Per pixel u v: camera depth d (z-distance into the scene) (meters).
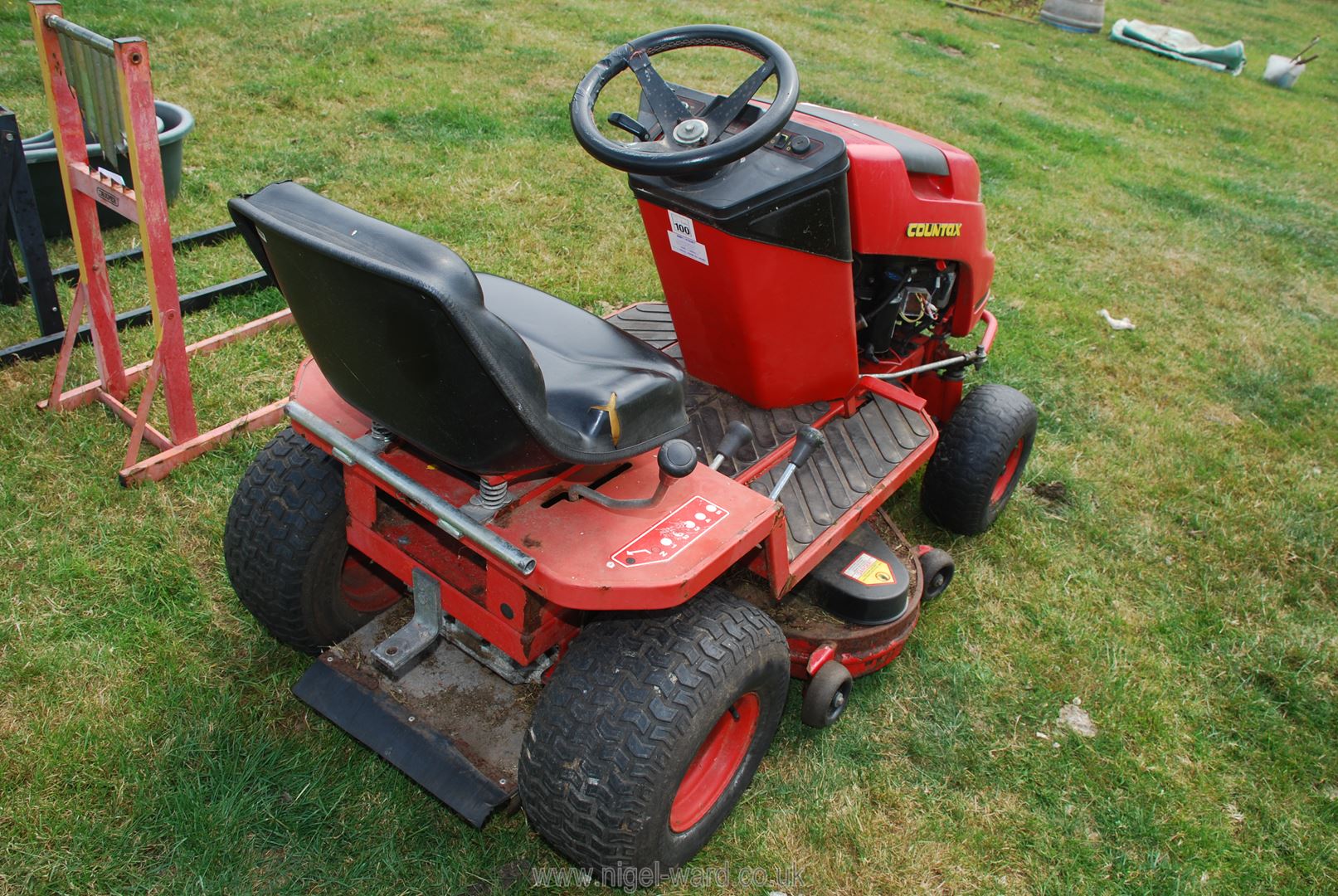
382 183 5.11
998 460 3.13
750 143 2.13
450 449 1.80
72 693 2.41
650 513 1.98
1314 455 4.24
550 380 1.92
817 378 2.82
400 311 1.56
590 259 4.69
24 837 2.09
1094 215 6.55
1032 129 8.12
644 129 2.55
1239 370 4.83
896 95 8.23
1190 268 5.96
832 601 2.61
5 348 3.57
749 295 2.53
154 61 6.27
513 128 6.07
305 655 2.59
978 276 3.27
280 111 5.84
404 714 2.21
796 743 2.55
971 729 2.68
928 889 2.24
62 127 3.00
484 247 4.65
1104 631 3.10
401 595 2.69
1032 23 12.48
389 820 2.22
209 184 4.88
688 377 2.96
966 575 3.24
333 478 2.33
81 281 3.20
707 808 2.21
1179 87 10.68
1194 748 2.73
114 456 3.18
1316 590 3.41
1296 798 2.62
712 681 1.95
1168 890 2.32
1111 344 4.90
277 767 2.30
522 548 1.86
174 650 2.55
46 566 2.73
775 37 9.26
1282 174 8.33
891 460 2.79
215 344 3.75
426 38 7.48
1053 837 2.41
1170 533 3.60
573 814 1.90
